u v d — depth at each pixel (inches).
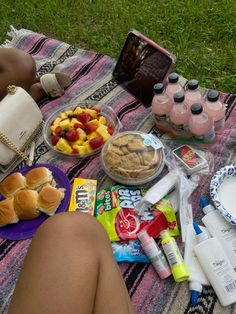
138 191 29.0
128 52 36.1
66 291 18.3
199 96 30.5
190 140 31.2
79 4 48.6
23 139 31.6
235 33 41.7
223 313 23.7
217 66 39.2
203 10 44.0
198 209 28.1
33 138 32.7
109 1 48.1
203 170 29.2
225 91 37.5
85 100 36.3
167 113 31.3
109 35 44.6
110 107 34.5
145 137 30.3
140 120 34.1
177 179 28.4
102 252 20.6
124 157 29.3
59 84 36.8
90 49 44.1
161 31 43.5
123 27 44.9
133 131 31.4
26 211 27.6
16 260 26.9
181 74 39.3
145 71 34.6
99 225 21.8
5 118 30.4
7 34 45.3
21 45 43.5
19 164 32.0
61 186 30.0
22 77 34.3
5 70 33.9
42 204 27.6
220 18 42.9
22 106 31.3
